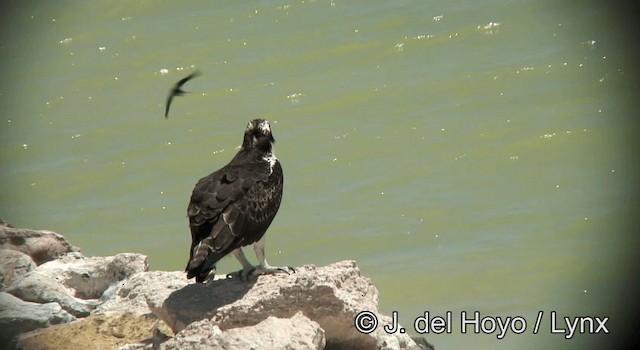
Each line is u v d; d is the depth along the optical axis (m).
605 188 21.56
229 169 11.56
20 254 13.66
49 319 11.92
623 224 20.25
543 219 20.56
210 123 25.55
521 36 27.41
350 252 20.00
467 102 25.08
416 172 22.62
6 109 27.53
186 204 22.47
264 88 26.70
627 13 27.45
